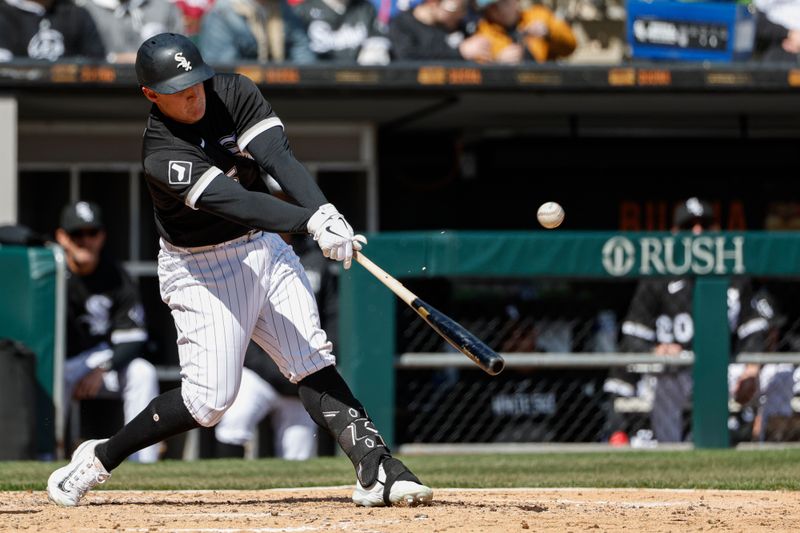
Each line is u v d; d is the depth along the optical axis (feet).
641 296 102.53
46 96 118.11
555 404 105.09
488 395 104.47
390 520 48.57
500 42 124.36
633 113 132.98
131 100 120.47
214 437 117.80
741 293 101.91
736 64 118.21
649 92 119.03
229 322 51.85
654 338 102.58
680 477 74.84
